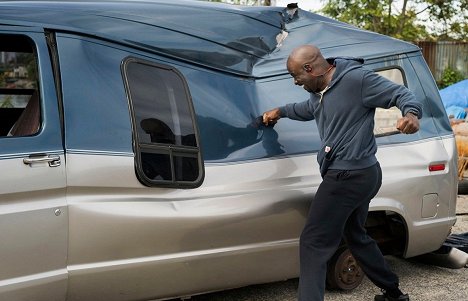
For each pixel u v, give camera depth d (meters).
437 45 17.70
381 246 4.49
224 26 3.81
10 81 3.98
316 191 3.79
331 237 3.53
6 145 2.77
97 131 3.04
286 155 3.77
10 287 2.77
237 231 3.51
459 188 7.93
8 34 2.91
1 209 2.73
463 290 4.52
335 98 3.44
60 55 3.03
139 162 3.13
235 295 4.26
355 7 18.25
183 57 3.51
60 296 2.96
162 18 3.53
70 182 2.92
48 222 2.86
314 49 3.47
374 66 4.20
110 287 3.11
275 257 3.72
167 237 3.24
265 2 10.80
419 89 4.40
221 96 3.61
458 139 8.91
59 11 3.12
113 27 3.27
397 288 3.92
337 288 4.29
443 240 4.54
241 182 3.53
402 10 18.95
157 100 3.30
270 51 3.98
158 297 3.34
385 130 4.21
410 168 4.22
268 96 3.83
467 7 19.38
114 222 3.05
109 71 3.16
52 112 2.93
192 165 3.36
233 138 3.58
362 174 3.47
